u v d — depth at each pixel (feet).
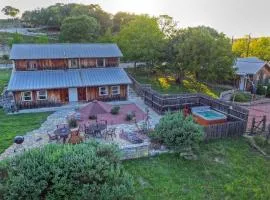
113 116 90.27
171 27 162.09
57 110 97.30
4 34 254.68
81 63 110.63
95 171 36.17
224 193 50.44
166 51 138.21
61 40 176.35
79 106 101.60
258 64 146.10
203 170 57.62
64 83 100.58
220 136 72.69
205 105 97.55
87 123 81.56
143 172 54.75
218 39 123.03
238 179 55.11
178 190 49.93
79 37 171.63
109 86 107.55
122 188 36.94
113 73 111.86
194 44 120.47
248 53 200.95
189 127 61.31
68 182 35.17
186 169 57.57
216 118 82.89
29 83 97.30
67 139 67.72
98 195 34.88
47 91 99.40
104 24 250.37
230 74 124.16
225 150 66.74
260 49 195.42
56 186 34.12
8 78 138.51
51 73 105.29
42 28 308.19
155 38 139.23
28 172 34.55
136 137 69.00
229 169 58.65
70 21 175.42
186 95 96.84
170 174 55.01
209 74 119.14
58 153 37.83
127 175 40.63
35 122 82.74
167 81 145.48
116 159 44.27
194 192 49.90
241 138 74.23
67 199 34.37
